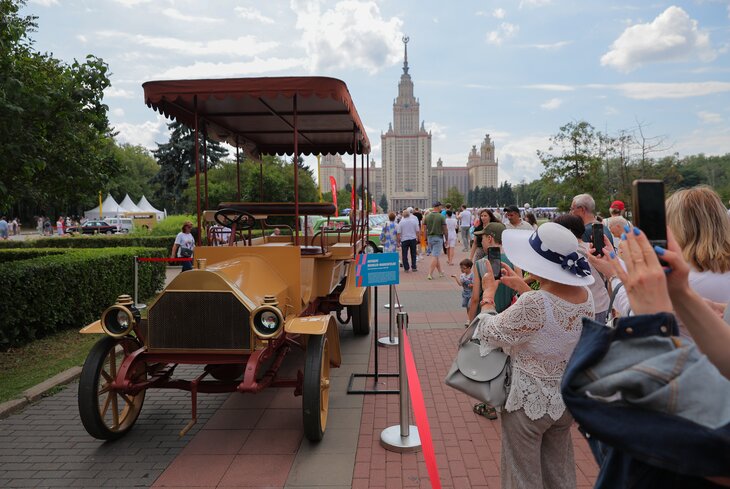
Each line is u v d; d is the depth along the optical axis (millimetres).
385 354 6820
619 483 1451
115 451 4172
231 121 6934
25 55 6789
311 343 4348
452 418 4762
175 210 38531
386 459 3975
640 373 1164
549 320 2533
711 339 1347
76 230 38500
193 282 4207
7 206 7000
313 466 3873
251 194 25984
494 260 4020
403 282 13156
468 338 2783
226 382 4438
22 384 5590
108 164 7652
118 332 4227
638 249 1343
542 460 2781
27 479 3738
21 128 5988
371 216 25188
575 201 5535
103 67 6645
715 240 2217
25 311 7137
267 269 5035
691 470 1109
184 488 3588
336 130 7578
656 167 21844
